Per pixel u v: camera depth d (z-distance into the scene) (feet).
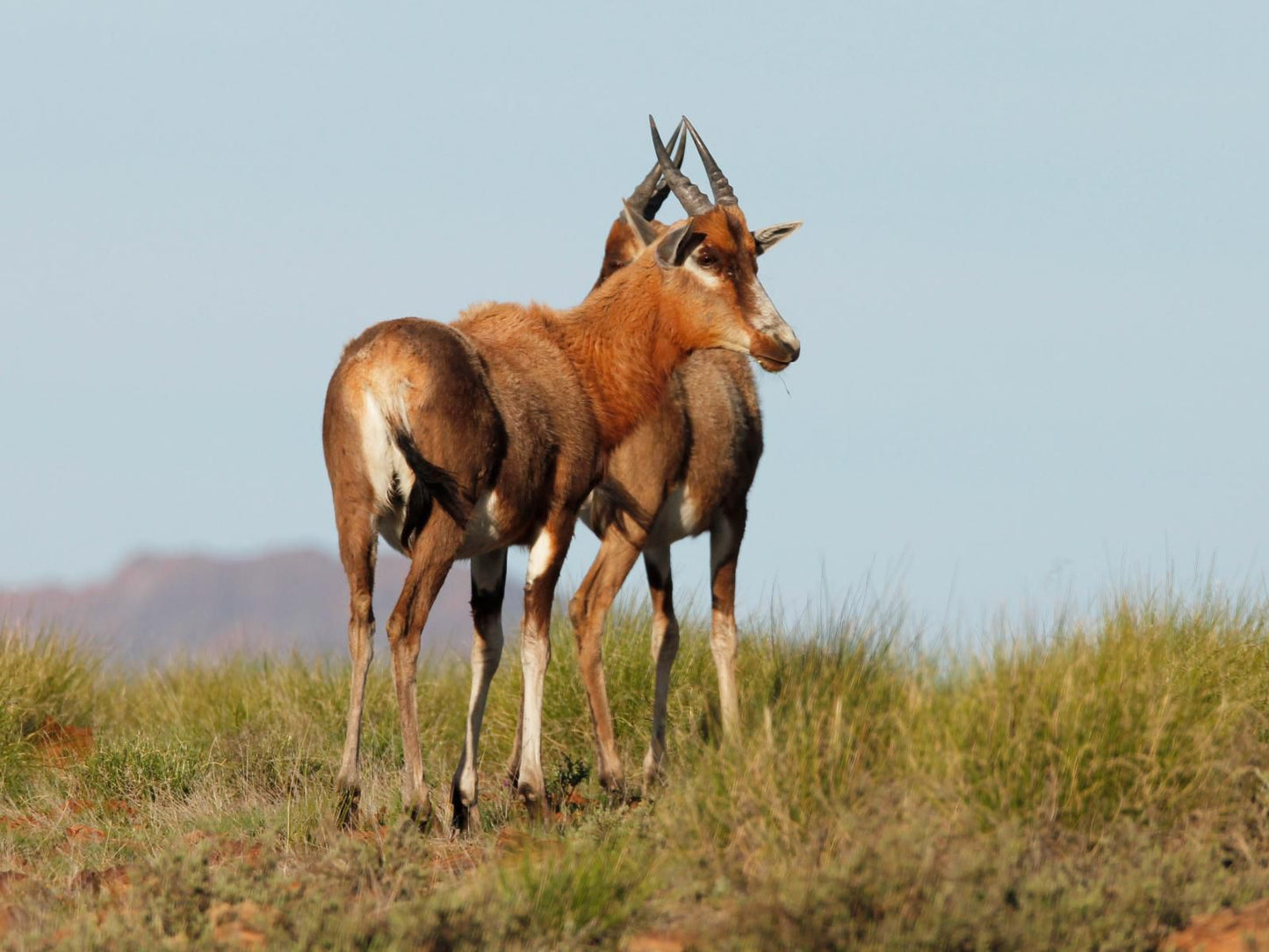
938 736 81.30
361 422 88.38
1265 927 64.54
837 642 114.62
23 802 111.75
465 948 63.67
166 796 109.29
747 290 105.70
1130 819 75.77
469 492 90.27
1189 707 84.69
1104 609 98.68
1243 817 77.56
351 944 64.08
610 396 104.63
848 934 62.54
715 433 114.83
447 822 93.76
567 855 71.87
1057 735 79.20
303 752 118.93
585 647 110.01
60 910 74.28
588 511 113.91
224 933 67.10
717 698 120.98
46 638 152.56
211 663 167.02
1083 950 61.82
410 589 89.61
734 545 117.39
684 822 80.43
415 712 90.27
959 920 62.28
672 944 65.92
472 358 91.97
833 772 79.61
